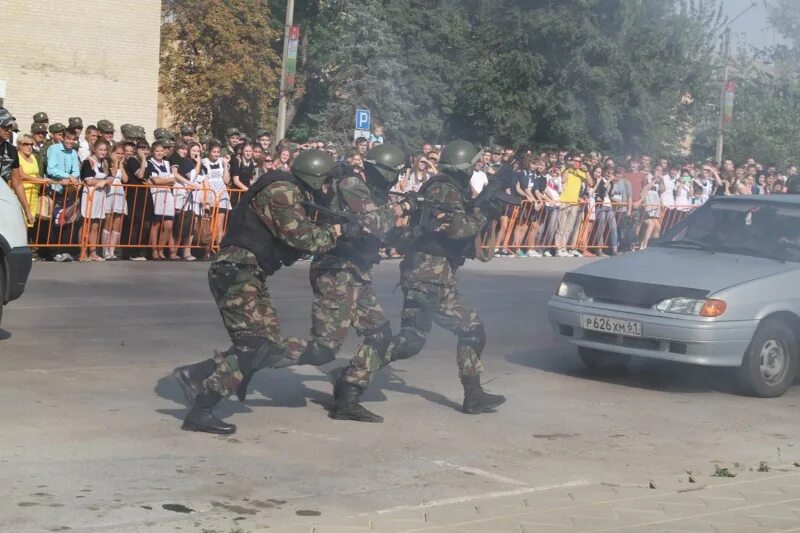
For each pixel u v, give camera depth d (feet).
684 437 24.48
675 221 73.56
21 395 25.46
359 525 17.02
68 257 50.96
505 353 34.12
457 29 111.65
